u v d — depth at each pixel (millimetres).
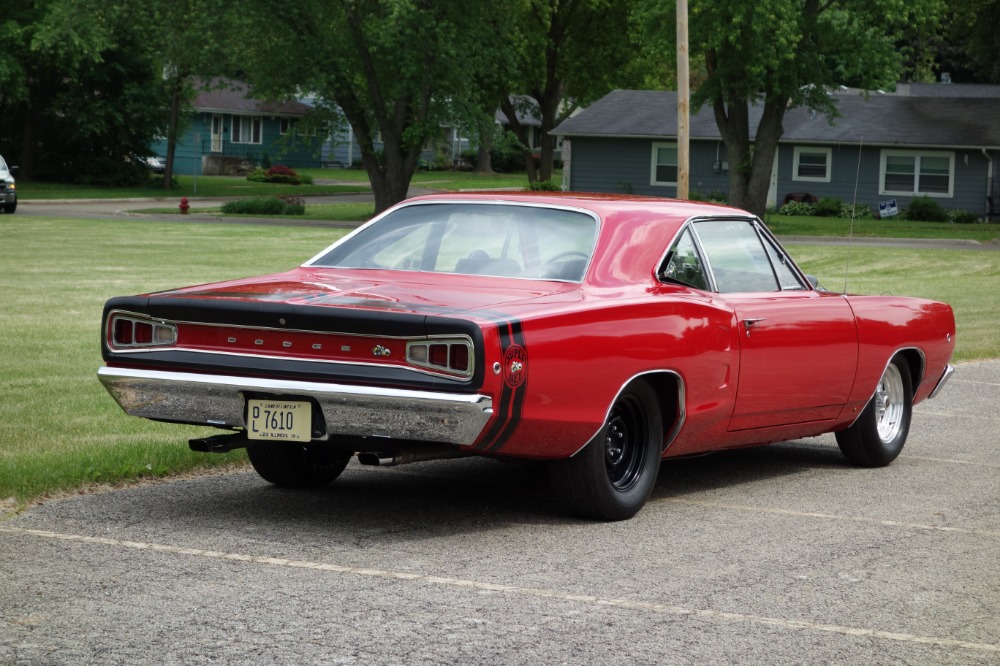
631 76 56844
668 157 48438
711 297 6645
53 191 54500
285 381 5449
